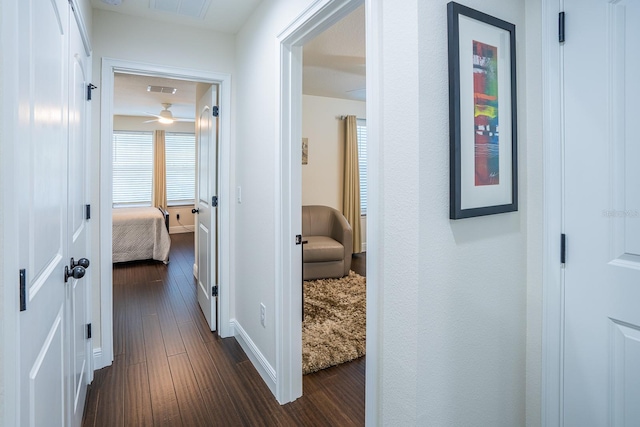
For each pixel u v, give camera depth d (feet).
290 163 6.79
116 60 8.18
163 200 26.00
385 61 3.94
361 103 20.12
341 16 5.39
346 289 13.37
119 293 13.24
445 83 3.76
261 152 7.70
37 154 3.26
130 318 10.94
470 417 4.18
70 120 5.13
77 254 5.96
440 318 3.82
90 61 7.47
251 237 8.41
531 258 4.67
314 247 14.44
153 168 25.81
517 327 4.63
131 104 19.67
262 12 7.54
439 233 3.76
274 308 7.07
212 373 7.88
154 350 8.93
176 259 18.71
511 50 4.29
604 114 3.88
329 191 19.36
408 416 3.81
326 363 8.16
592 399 4.12
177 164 26.86
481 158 4.02
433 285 3.75
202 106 11.52
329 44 10.79
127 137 25.14
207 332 10.03
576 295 4.22
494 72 4.14
